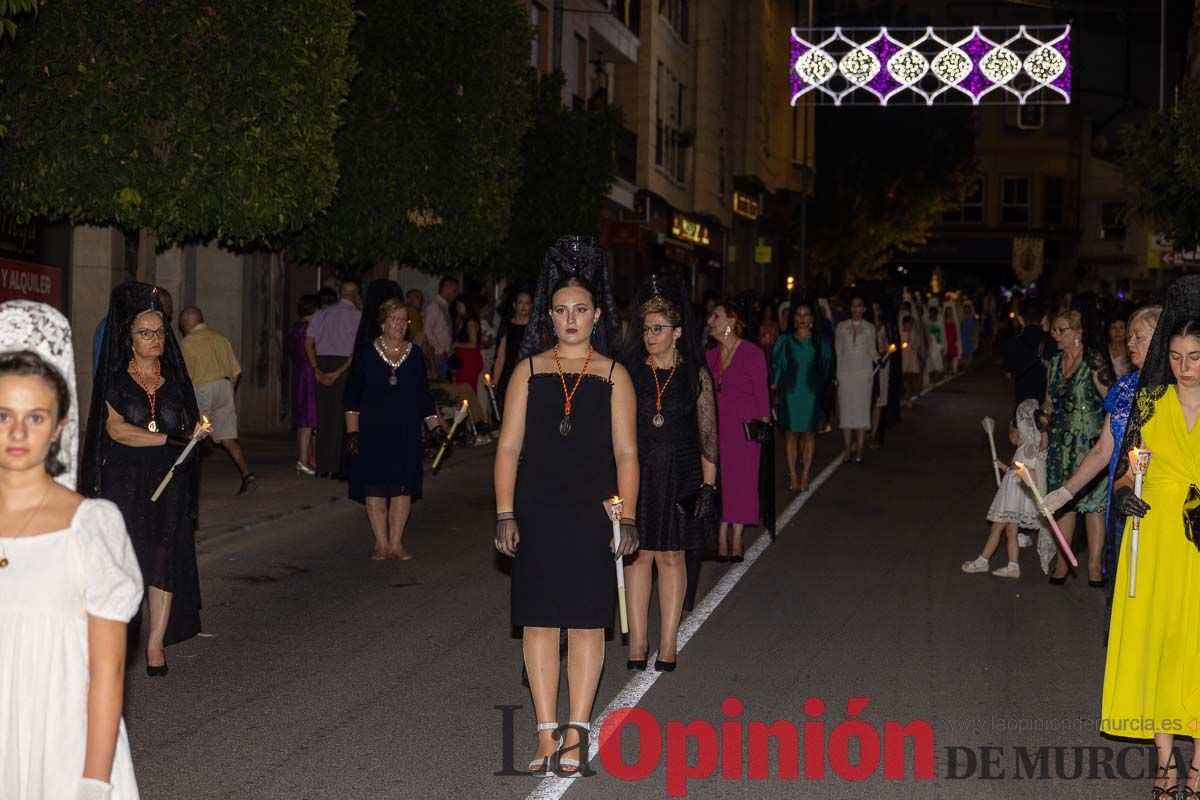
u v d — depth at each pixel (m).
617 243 38.28
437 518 13.96
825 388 16.38
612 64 40.75
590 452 6.20
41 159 12.77
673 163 45.16
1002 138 78.81
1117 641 5.95
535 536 6.19
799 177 63.06
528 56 22.86
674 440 8.09
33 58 12.68
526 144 26.61
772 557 12.05
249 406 22.03
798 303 16.33
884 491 16.36
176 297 20.17
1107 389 10.64
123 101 12.80
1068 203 79.00
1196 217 21.09
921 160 62.94
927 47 64.38
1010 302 61.66
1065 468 10.73
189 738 6.79
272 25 13.56
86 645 3.79
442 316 20.22
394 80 19.41
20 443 3.67
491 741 6.79
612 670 8.20
